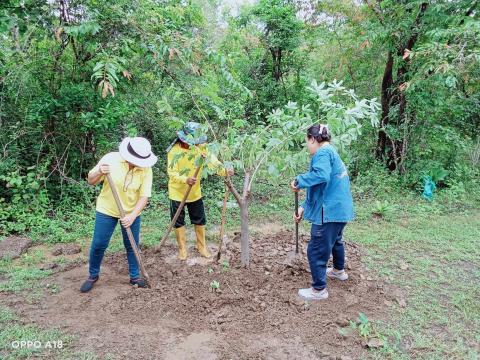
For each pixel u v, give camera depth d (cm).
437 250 566
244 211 461
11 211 605
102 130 681
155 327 367
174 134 855
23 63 625
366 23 877
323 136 391
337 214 388
